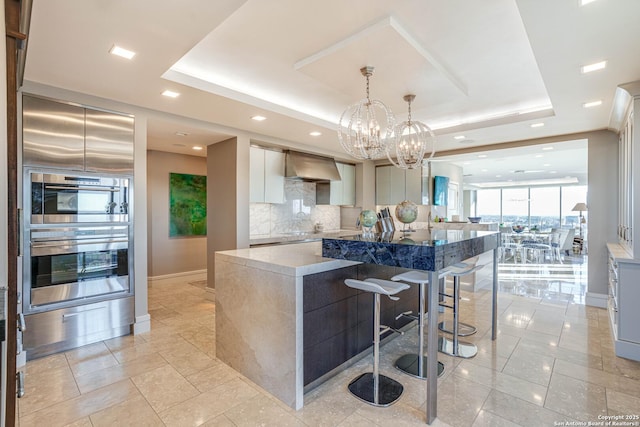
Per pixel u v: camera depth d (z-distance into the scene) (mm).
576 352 2875
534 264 8086
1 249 1143
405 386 2328
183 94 3033
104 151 3100
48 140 2781
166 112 3561
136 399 2166
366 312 2812
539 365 2633
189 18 1868
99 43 2127
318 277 2283
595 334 3303
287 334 2127
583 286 5473
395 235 2652
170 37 2064
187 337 3223
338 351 2486
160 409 2059
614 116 3568
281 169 5172
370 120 3258
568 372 2518
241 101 3266
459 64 2742
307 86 3316
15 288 1345
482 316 3885
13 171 1376
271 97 3625
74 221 2934
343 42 2301
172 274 5496
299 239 5062
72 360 2717
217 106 3375
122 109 3219
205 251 5938
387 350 2955
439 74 2730
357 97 3297
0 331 918
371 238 2348
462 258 2221
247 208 4445
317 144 5266
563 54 2246
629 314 2768
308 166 5320
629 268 2777
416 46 2314
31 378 2426
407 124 3475
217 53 2602
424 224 6641
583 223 10648
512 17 2070
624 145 3629
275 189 5066
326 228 6457
